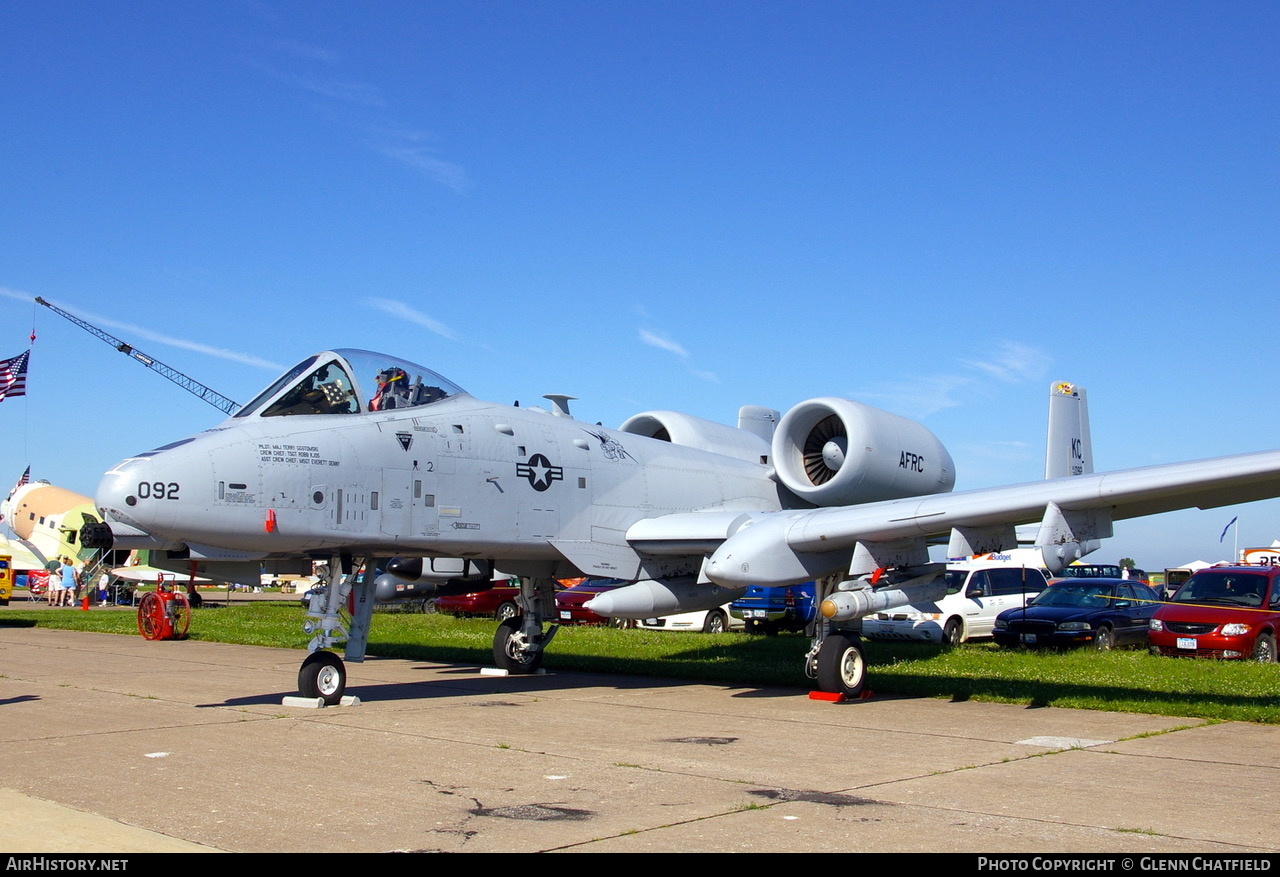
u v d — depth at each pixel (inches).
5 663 544.4
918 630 706.2
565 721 349.4
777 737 319.3
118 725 332.5
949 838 196.7
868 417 493.0
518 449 433.7
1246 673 500.1
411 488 391.5
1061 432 590.6
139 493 327.0
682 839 195.3
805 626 846.5
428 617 1047.6
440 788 239.6
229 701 392.8
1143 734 328.2
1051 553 361.7
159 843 189.5
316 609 388.5
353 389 394.3
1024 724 350.3
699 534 440.5
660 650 640.4
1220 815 217.2
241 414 377.4
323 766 265.0
